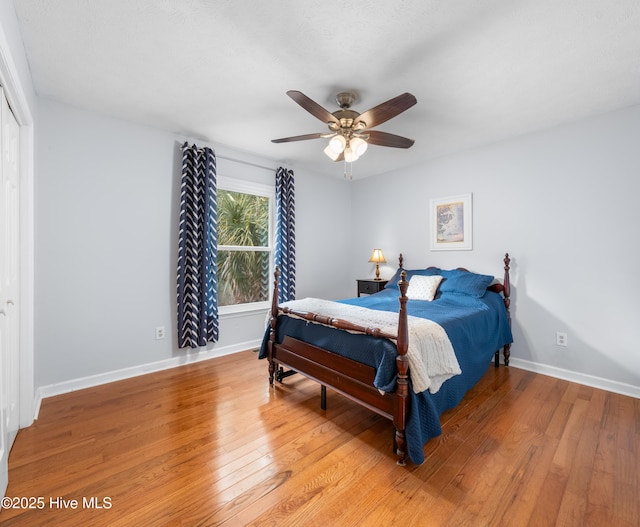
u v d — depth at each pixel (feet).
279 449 6.08
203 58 6.43
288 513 4.59
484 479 5.29
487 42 5.83
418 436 5.54
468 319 8.23
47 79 7.23
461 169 11.87
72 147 8.54
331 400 8.15
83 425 6.87
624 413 7.43
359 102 8.02
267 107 8.55
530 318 10.21
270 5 5.02
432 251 12.93
